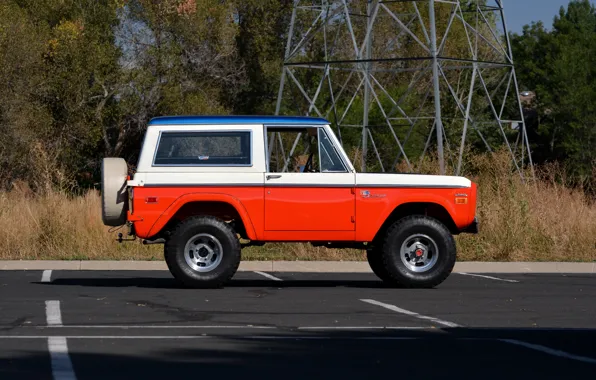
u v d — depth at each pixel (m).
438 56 29.11
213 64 54.66
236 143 14.78
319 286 15.34
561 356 8.59
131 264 19.22
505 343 9.30
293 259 19.97
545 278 17.30
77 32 47.88
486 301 13.09
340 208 14.74
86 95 48.84
